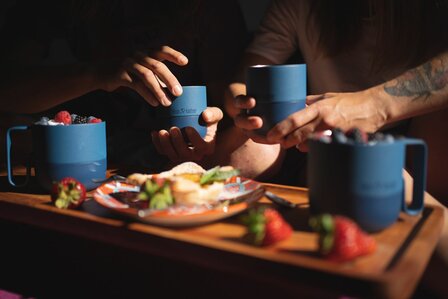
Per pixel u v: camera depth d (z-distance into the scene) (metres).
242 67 1.63
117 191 0.98
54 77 1.34
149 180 0.87
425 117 1.44
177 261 0.99
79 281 1.12
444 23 1.32
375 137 0.78
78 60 1.96
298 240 0.75
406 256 0.69
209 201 0.86
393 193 0.74
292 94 1.00
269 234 0.72
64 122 1.07
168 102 1.22
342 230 0.66
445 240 0.94
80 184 0.96
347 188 0.73
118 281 1.07
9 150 1.11
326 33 1.41
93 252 1.09
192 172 1.01
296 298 0.85
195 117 1.25
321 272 0.64
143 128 1.98
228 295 0.94
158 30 1.82
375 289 0.62
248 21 2.37
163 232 0.78
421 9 1.31
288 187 1.09
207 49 1.89
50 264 1.16
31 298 1.06
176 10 1.72
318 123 1.01
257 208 0.92
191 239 0.75
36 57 1.68
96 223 0.85
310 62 1.59
